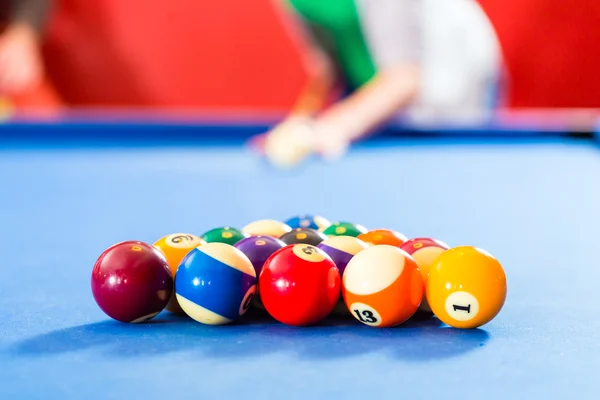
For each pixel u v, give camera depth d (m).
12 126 2.39
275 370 0.69
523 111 3.95
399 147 2.42
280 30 3.92
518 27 3.88
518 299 0.90
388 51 2.25
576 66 3.92
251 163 2.14
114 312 0.79
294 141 2.04
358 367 0.69
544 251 1.15
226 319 0.80
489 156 2.24
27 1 3.41
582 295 0.92
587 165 2.08
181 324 0.81
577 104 3.96
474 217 1.41
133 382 0.67
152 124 2.46
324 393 0.65
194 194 1.67
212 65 3.94
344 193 1.67
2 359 0.71
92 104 3.88
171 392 0.65
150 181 1.84
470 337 0.77
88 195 1.66
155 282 0.79
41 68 3.75
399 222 1.36
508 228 1.32
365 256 0.80
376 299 0.78
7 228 1.31
